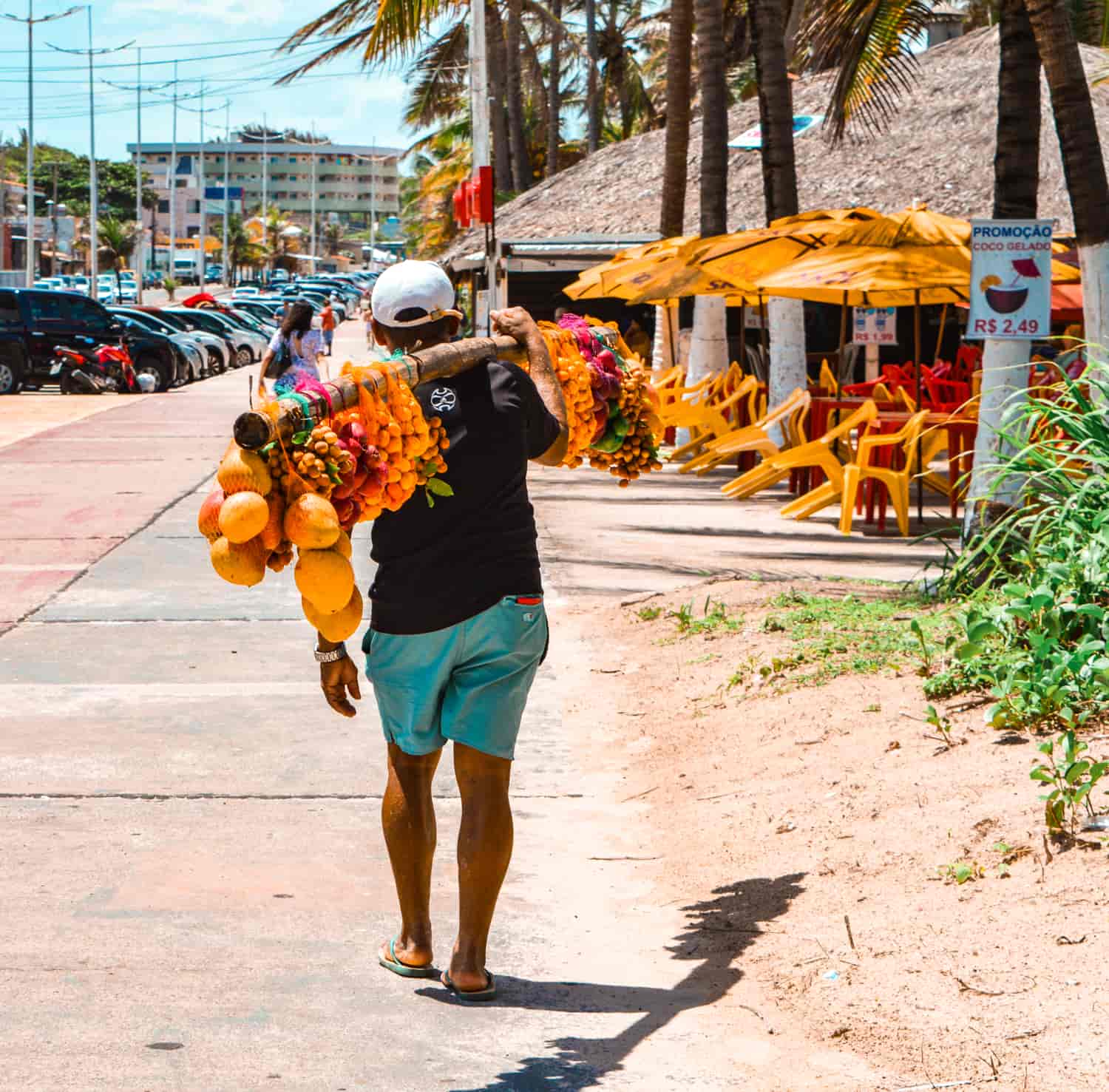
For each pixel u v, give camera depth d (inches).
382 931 169.8
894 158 937.5
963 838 176.9
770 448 560.7
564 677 291.9
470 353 149.7
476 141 967.0
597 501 550.9
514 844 201.2
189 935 166.9
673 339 811.4
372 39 460.1
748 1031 143.3
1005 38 341.7
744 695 259.9
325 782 224.8
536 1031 144.1
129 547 442.3
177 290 4271.7
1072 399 253.6
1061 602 220.8
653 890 184.1
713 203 695.7
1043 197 832.9
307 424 132.2
